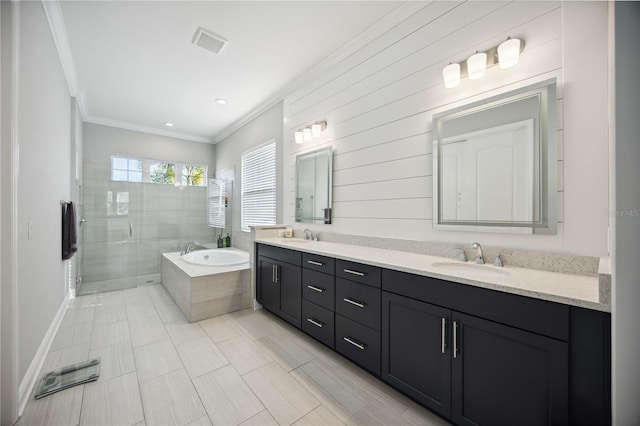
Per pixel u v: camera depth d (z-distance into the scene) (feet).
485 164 5.59
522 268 5.09
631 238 2.98
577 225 4.58
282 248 8.83
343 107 8.89
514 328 3.80
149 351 7.24
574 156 4.60
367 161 8.11
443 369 4.58
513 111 5.22
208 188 16.88
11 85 4.71
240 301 10.32
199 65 9.52
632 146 3.01
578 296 3.35
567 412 3.37
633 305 2.96
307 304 7.72
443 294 4.59
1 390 4.57
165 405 5.21
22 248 5.36
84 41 8.12
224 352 7.20
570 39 4.65
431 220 6.57
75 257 12.26
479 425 4.14
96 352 7.18
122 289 13.07
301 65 9.57
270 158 12.92
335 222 9.17
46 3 6.54
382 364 5.58
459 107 6.01
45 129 6.92
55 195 8.21
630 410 2.98
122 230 14.21
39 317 6.50
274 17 7.25
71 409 5.08
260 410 5.08
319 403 5.26
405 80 7.14
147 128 16.11
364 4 6.84
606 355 3.15
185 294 9.71
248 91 11.52
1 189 4.62
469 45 5.94
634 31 3.07
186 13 7.07
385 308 5.54
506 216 5.30
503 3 5.45
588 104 4.48
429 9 6.64
